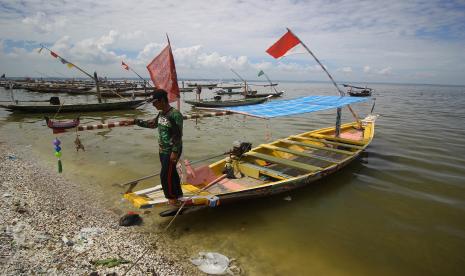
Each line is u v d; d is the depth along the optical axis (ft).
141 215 21.08
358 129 46.01
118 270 14.47
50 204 20.85
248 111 28.91
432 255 18.10
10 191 22.17
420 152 39.78
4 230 16.07
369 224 21.50
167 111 16.20
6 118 64.28
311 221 21.67
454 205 24.58
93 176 28.43
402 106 108.88
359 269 16.61
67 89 127.13
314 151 36.14
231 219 21.45
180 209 17.92
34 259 14.08
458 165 34.42
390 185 28.43
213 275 15.28
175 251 17.15
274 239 19.16
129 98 107.76
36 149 37.78
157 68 20.56
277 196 25.54
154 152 37.65
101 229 18.45
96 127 20.34
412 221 22.06
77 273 13.61
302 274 15.92
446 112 88.99
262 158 27.96
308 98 40.04
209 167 25.39
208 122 62.64
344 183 28.78
